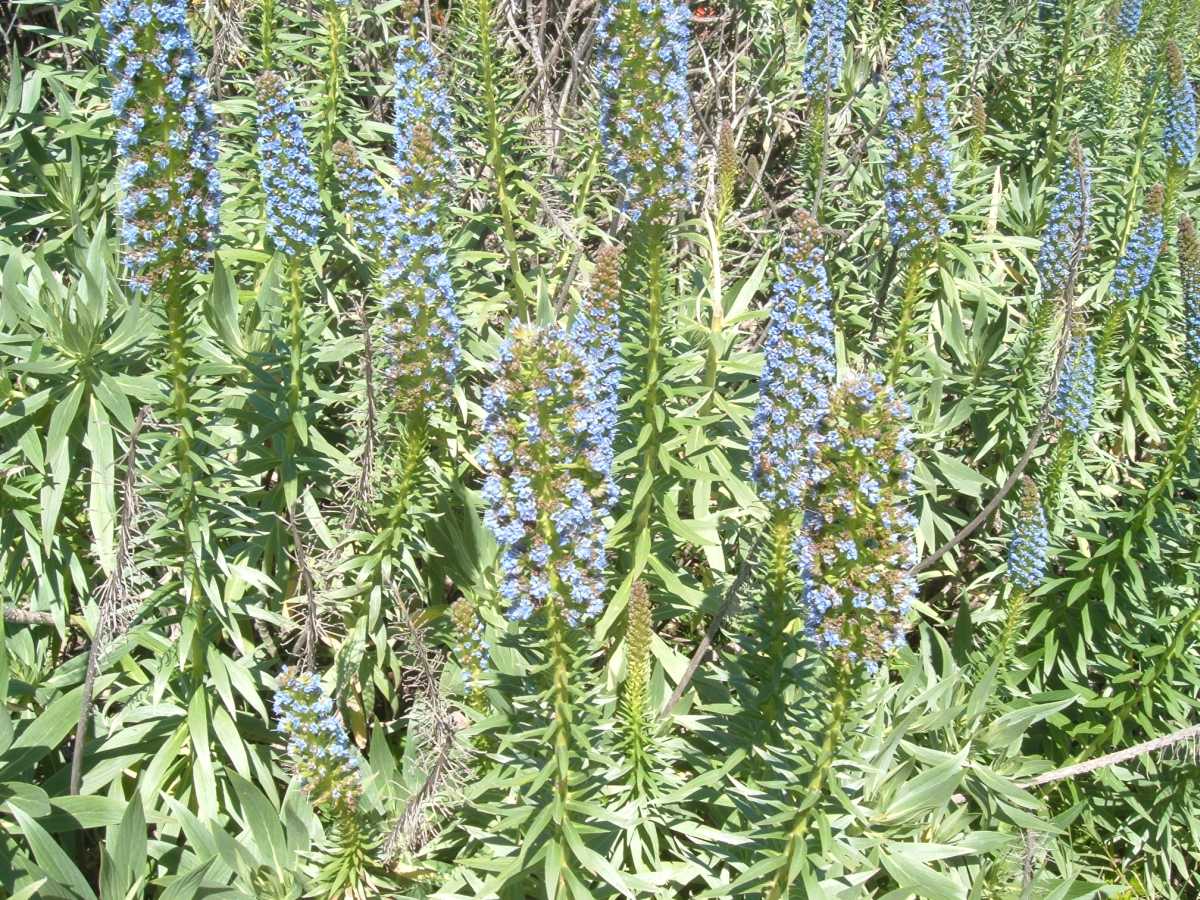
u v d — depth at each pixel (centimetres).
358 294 167
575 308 178
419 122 154
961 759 146
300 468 150
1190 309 165
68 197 166
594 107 187
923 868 138
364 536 146
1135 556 172
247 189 170
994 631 171
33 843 122
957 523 185
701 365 161
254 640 158
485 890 128
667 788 140
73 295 147
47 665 147
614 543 156
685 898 145
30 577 148
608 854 136
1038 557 157
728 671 140
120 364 150
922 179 167
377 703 159
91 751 138
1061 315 177
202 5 187
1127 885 166
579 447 121
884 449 115
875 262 201
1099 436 196
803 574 120
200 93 124
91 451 145
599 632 148
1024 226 217
